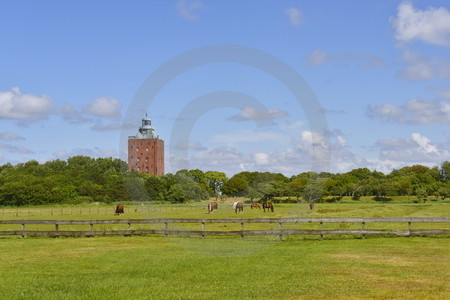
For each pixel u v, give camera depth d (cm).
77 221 3023
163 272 1681
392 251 2156
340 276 1584
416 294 1324
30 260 2006
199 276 1603
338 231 2664
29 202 9281
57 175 10594
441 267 1742
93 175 11038
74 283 1504
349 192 8344
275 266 1786
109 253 2194
